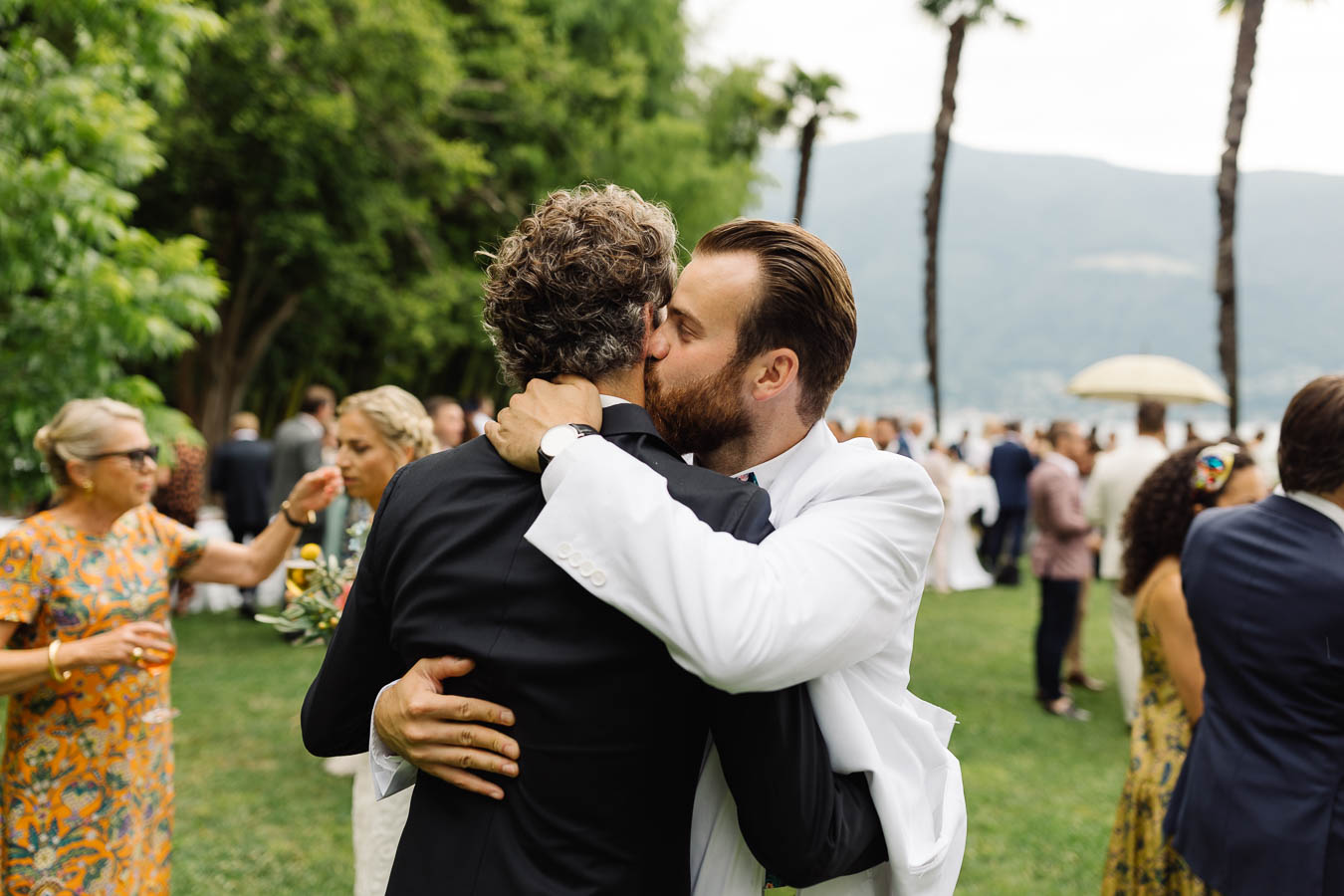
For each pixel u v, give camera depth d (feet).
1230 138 48.34
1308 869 6.31
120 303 17.24
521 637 3.64
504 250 4.13
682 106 72.18
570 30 61.57
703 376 4.22
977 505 41.19
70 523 8.16
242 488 29.58
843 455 4.24
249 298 55.16
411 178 52.21
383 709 3.85
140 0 18.62
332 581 8.79
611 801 3.60
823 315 4.23
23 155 17.81
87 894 7.88
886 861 4.15
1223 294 48.65
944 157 68.44
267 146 44.09
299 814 14.60
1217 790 6.83
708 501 3.78
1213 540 7.09
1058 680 21.79
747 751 3.61
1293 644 6.42
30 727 7.88
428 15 48.01
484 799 3.68
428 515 3.88
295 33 44.06
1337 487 6.58
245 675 22.11
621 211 4.12
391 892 3.82
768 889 4.84
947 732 4.88
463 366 72.08
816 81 75.61
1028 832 14.75
